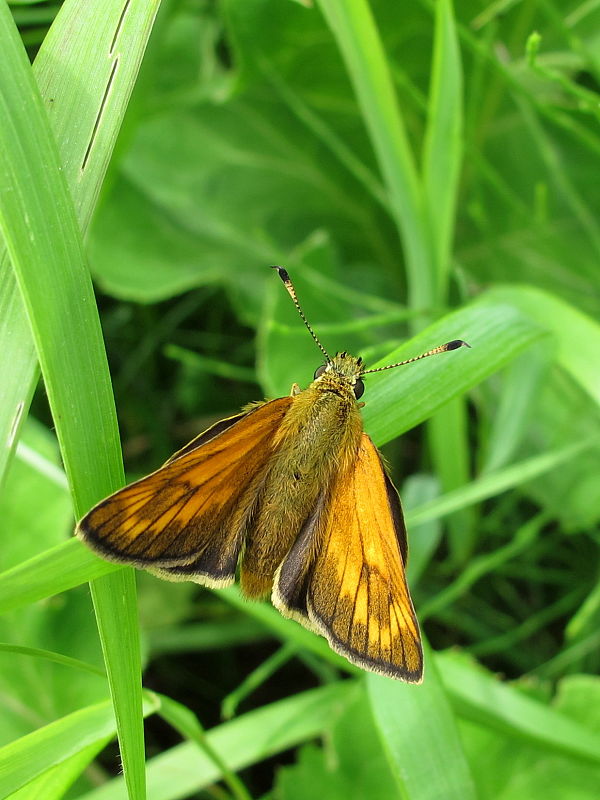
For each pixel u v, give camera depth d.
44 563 0.12
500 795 0.14
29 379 0.12
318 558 0.13
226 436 0.12
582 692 0.15
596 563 0.17
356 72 0.15
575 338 0.14
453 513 0.16
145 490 0.12
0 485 0.12
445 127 0.15
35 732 0.12
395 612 0.12
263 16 0.16
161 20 0.16
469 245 0.18
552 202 0.17
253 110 0.18
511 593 0.17
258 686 0.17
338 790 0.15
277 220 0.19
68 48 0.12
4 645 0.12
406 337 0.18
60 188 0.12
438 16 0.14
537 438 0.17
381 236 0.19
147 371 0.19
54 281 0.12
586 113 0.16
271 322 0.15
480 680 0.14
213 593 0.17
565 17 0.16
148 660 0.17
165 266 0.18
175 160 0.19
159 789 0.14
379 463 0.13
